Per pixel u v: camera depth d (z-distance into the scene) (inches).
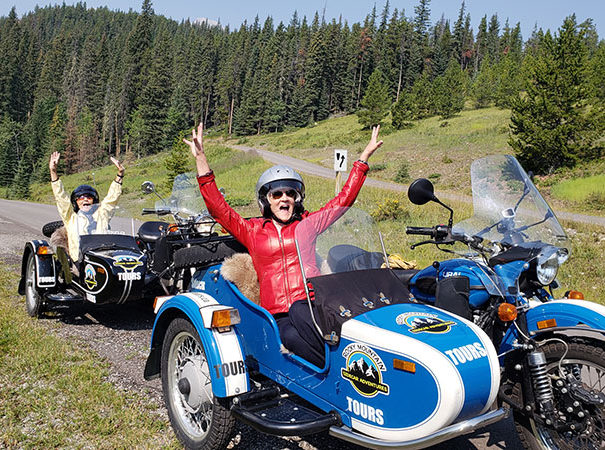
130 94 5639.8
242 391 133.6
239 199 1253.1
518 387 143.2
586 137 1464.1
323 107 5383.9
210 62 6446.9
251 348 152.9
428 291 167.2
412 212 858.1
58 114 5487.2
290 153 3280.0
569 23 1455.5
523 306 142.2
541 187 1364.4
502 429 167.5
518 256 145.2
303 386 135.0
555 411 132.7
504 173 167.0
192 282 183.2
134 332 247.1
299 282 149.7
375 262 149.9
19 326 241.3
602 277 418.3
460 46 6471.5
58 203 256.1
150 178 2844.5
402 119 3331.7
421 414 109.7
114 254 239.6
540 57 1497.3
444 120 3272.6
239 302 156.2
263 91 5246.1
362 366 119.2
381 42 5816.9
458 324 125.2
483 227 161.5
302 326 135.2
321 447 150.7
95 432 151.2
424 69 5693.9
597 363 129.4
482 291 150.6
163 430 156.4
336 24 6117.1
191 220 229.1
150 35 7150.6
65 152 4756.4
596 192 1182.3
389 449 111.3
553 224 153.8
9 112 6515.8
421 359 110.0
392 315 126.6
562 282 401.4
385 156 2297.0
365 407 118.6
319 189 1309.1
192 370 146.5
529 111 1492.4
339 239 149.8
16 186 2979.8
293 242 152.2
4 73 6569.9
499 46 6781.5
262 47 6914.4
